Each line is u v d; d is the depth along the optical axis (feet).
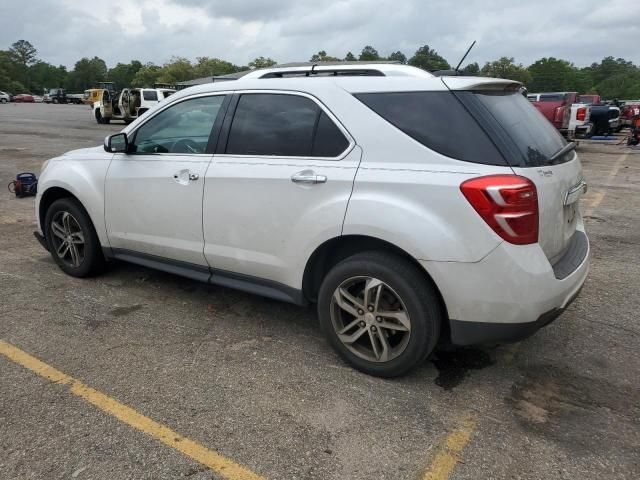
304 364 11.10
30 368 10.69
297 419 9.25
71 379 10.35
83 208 15.05
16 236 20.27
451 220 9.11
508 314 9.14
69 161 15.31
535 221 9.05
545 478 7.95
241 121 11.93
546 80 379.35
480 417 9.39
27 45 440.45
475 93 9.76
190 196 12.41
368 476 7.95
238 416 9.30
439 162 9.38
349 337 10.75
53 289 14.89
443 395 10.04
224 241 12.06
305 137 10.89
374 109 10.19
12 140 56.49
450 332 9.69
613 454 8.46
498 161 9.05
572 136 53.67
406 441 8.73
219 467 8.08
